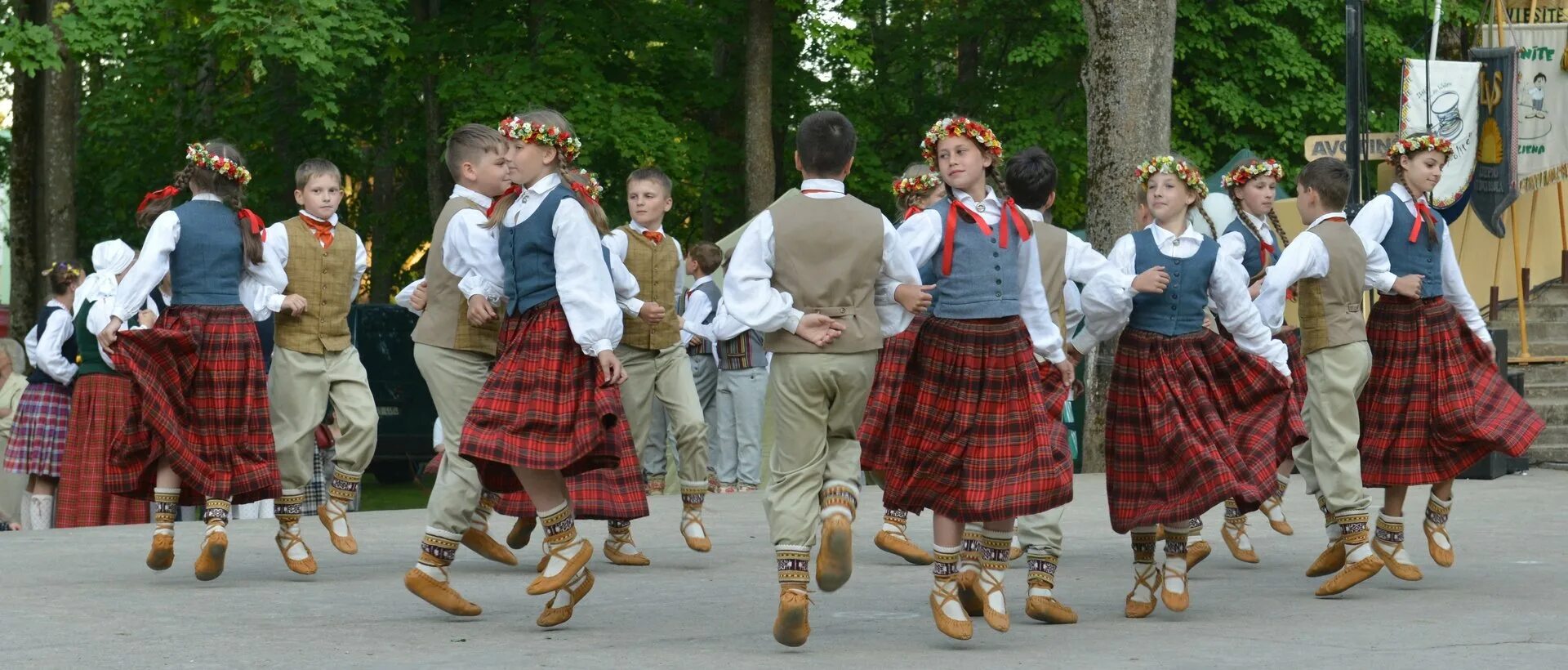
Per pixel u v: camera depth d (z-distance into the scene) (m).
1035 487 4.35
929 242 4.45
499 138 5.78
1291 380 5.19
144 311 7.34
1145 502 5.00
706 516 8.57
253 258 5.84
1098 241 11.76
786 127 21.41
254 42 15.00
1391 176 12.73
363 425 6.38
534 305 4.59
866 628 4.81
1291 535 7.44
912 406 4.45
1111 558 6.69
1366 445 5.85
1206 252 5.07
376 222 21.83
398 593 5.60
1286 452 5.30
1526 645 4.41
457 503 4.82
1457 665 4.08
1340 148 11.21
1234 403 5.13
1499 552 6.76
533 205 4.59
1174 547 5.02
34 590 5.67
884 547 6.60
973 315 4.40
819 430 4.29
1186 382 5.00
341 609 5.21
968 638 4.36
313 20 15.28
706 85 20.12
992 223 4.49
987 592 4.50
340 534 6.43
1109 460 5.10
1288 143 20.09
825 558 4.21
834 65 22.20
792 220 4.29
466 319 5.62
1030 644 4.48
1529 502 9.02
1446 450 5.77
